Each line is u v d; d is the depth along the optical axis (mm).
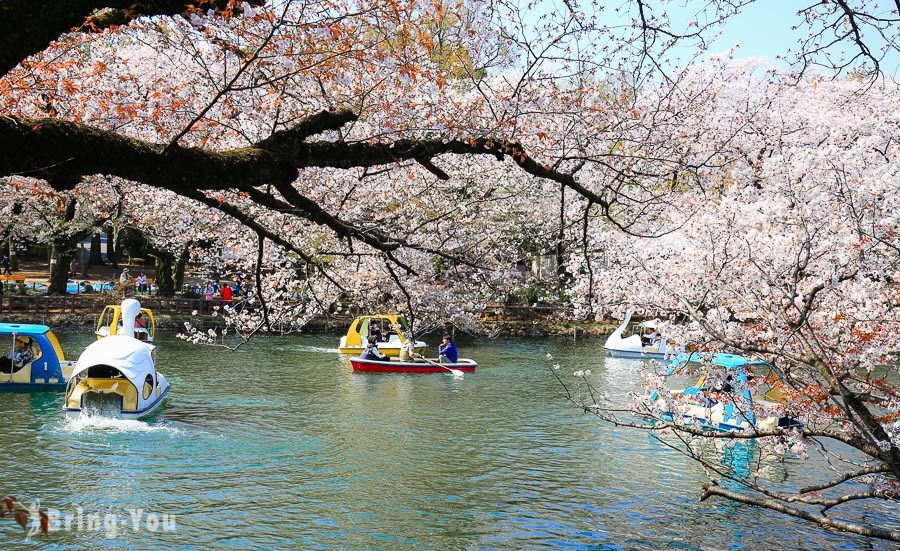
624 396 26156
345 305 30828
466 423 21625
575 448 19094
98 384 20812
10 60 4148
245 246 15914
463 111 8500
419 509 14484
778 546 13000
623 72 10180
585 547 12867
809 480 16469
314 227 13289
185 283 53375
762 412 12547
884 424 10062
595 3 9398
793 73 9781
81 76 8766
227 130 10055
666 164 10555
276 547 12484
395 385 27531
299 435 19672
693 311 10195
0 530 12641
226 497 14750
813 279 12414
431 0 6688
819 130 23438
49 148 4617
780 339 11242
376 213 13266
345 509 14352
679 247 17938
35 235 42562
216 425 20391
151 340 34781
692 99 13508
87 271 59656
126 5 4488
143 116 9227
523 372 31516
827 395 10312
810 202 12492
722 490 10523
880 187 12047
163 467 16453
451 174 14047
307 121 5844
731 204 13508
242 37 6426
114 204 16953
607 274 20719
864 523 13945
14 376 24078
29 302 39750
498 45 9609
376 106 8195
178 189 5281
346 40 6434
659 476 16797
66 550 11992
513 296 47938
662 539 13289
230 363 31203
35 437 18438
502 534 13383
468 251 10531
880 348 11633
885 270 12914
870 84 7953
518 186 17484
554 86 9680
